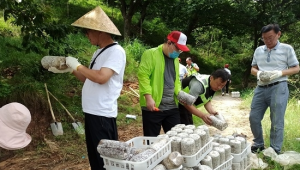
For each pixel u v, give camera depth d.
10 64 7.23
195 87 3.72
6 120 2.36
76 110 6.41
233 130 6.50
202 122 6.80
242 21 17.19
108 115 2.86
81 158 4.77
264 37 4.32
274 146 4.45
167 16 19.16
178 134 2.97
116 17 18.30
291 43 17.69
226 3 16.34
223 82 3.64
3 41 8.58
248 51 24.56
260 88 4.53
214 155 3.06
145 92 3.44
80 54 9.45
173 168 2.54
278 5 16.56
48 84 6.78
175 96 3.69
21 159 4.71
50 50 6.08
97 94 2.84
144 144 3.07
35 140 5.28
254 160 4.10
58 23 5.86
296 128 5.82
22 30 5.46
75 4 16.84
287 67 4.36
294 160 4.15
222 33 20.31
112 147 2.39
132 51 11.95
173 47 3.41
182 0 17.53
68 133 5.66
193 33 24.30
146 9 18.58
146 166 2.37
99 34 2.88
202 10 16.97
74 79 7.69
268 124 6.18
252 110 4.63
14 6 5.16
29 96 5.86
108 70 2.73
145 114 3.65
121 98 7.96
